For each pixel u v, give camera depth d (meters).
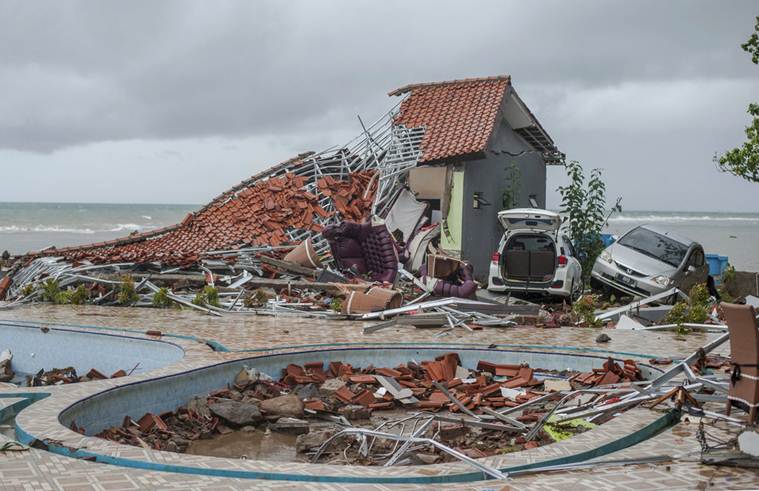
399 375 11.63
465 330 14.77
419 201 25.81
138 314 16.06
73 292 18.06
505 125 28.30
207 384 10.51
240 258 22.19
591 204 26.95
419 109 27.75
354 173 26.27
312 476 6.12
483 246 26.64
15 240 53.53
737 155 17.53
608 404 9.00
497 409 10.26
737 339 7.84
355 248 21.42
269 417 9.67
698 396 8.84
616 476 6.29
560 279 19.62
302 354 11.92
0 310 16.44
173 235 25.42
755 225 112.81
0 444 6.77
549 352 12.46
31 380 12.04
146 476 6.06
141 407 9.43
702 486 5.99
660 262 20.64
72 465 6.30
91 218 83.50
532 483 6.09
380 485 6.01
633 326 15.83
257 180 27.70
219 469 6.23
